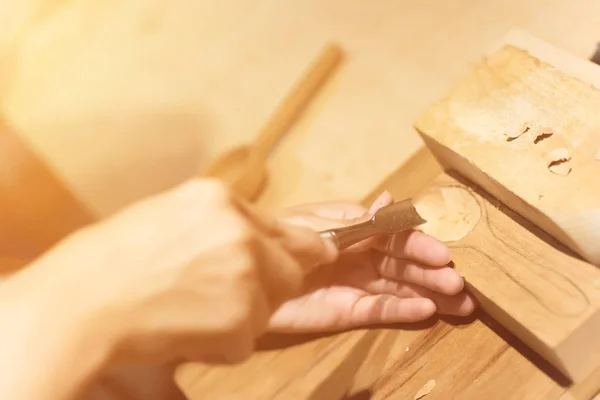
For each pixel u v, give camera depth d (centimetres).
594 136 72
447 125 77
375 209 77
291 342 80
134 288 62
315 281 80
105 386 97
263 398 79
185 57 113
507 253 74
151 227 63
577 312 69
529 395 73
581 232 70
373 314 78
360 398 76
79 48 123
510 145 74
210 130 105
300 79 102
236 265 62
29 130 115
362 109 98
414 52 99
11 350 62
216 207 62
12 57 129
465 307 76
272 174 98
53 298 63
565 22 90
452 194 78
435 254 73
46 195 108
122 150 108
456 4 99
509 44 79
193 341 63
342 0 107
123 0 127
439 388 75
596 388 73
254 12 112
